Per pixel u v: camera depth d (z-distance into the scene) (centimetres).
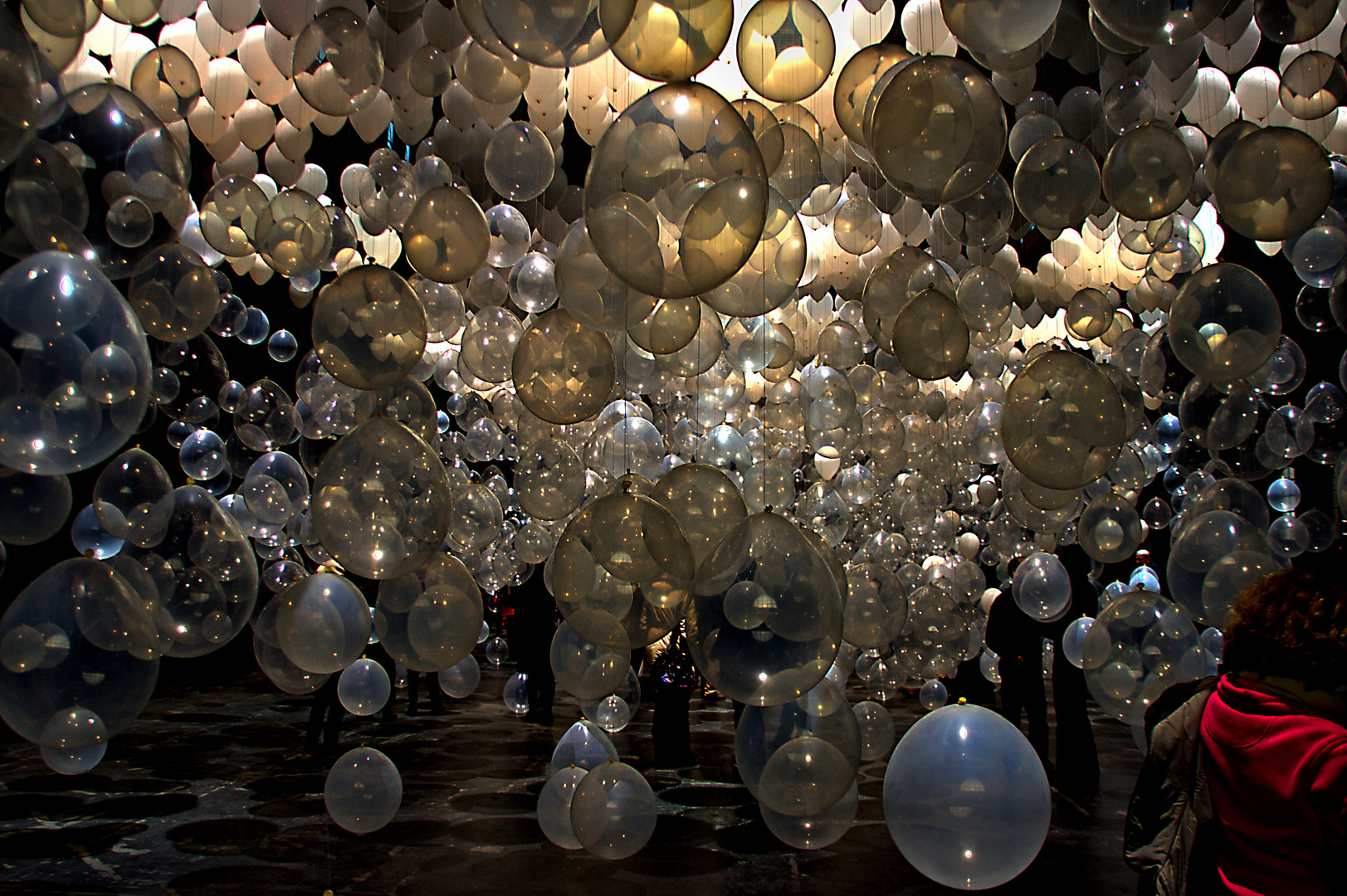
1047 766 501
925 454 595
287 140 354
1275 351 269
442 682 519
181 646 278
